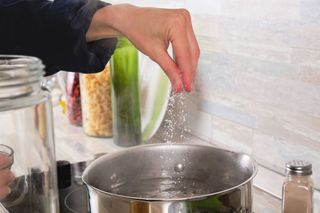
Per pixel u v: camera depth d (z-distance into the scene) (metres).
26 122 0.61
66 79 1.29
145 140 1.13
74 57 0.78
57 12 0.75
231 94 0.96
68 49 0.77
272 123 0.87
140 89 1.12
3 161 0.62
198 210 0.54
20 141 0.62
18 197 0.63
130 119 1.10
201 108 1.06
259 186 0.84
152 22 0.65
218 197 0.55
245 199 0.58
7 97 0.52
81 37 0.75
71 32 0.75
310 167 0.67
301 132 0.81
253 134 0.92
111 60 1.08
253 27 0.88
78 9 0.75
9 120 0.61
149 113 1.11
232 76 0.95
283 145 0.85
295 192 0.67
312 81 0.77
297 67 0.80
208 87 1.03
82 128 1.27
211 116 1.03
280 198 0.80
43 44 0.77
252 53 0.89
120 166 0.71
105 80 1.15
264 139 0.89
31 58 0.58
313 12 0.75
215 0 0.96
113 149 1.10
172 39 0.63
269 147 0.88
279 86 0.84
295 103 0.81
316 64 0.76
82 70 0.80
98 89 1.15
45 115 0.61
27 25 0.77
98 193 0.58
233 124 0.97
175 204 0.54
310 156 0.80
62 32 0.76
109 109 1.16
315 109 0.77
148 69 1.10
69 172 0.85
